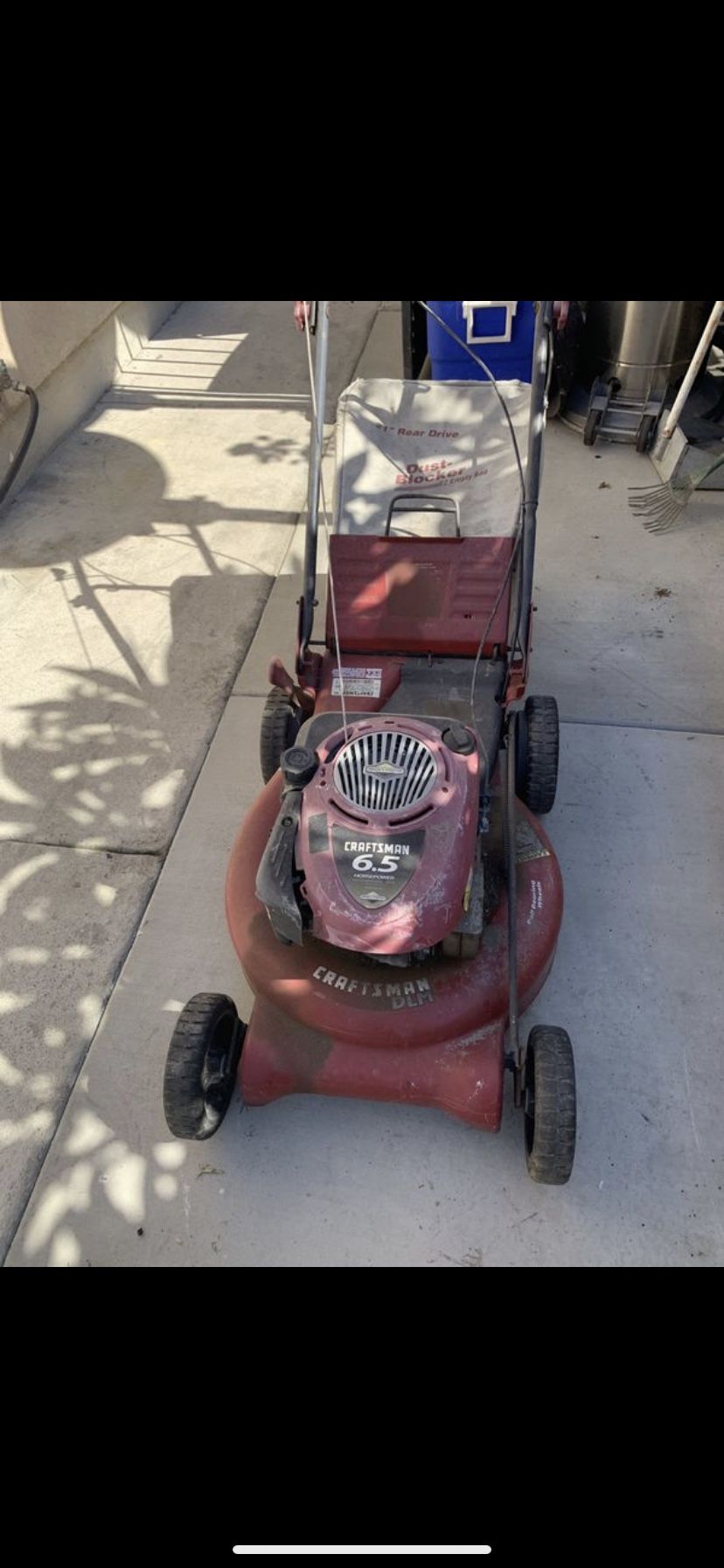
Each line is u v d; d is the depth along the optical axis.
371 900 1.01
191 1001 1.13
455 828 1.05
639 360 2.36
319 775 1.10
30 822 1.62
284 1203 1.16
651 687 1.80
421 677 1.41
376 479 1.50
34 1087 1.28
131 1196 1.18
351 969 1.15
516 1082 1.11
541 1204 1.15
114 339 2.86
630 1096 1.24
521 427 1.45
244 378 2.88
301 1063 1.12
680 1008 1.32
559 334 2.21
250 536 2.24
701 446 2.34
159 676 1.88
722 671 1.83
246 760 1.70
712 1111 1.22
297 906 1.04
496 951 1.16
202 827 1.59
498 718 1.36
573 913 1.43
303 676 1.43
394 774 1.07
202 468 2.49
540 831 1.32
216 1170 1.19
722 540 2.15
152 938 1.44
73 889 1.51
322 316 1.28
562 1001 1.33
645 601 1.99
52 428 2.57
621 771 1.64
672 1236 1.12
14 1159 1.22
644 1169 1.17
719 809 1.58
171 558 2.19
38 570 2.17
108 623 2.01
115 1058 1.31
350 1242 1.12
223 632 1.98
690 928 1.41
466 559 1.43
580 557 2.11
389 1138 1.21
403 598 1.43
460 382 1.43
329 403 2.71
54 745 1.75
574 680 1.82
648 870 1.49
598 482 2.35
